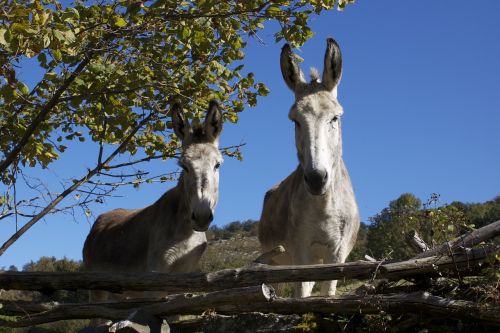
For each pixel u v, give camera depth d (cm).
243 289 492
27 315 579
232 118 733
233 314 518
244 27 671
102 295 762
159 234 720
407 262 480
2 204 672
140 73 657
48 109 643
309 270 505
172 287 545
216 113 700
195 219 641
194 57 689
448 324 477
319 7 636
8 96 596
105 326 539
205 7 615
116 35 637
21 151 684
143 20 638
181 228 705
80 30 607
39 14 543
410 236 538
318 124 575
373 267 488
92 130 721
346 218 619
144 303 548
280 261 725
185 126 709
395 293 486
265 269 517
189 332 543
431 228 518
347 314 498
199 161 662
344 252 626
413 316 478
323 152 564
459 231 514
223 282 524
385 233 571
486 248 468
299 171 638
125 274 563
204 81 698
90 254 867
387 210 546
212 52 692
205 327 518
